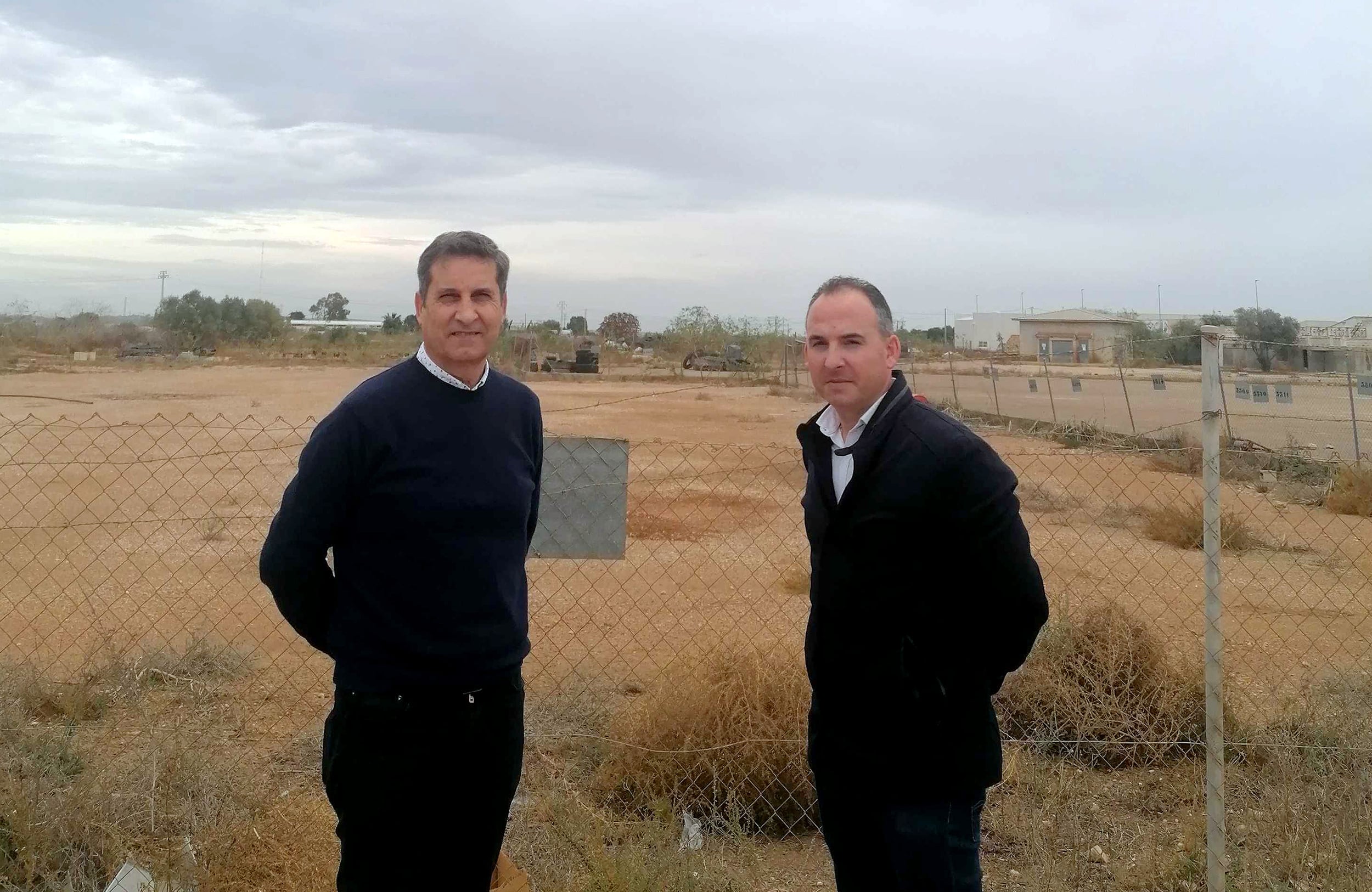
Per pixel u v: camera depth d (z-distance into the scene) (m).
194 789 4.13
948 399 27.89
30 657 6.55
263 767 4.88
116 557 9.59
